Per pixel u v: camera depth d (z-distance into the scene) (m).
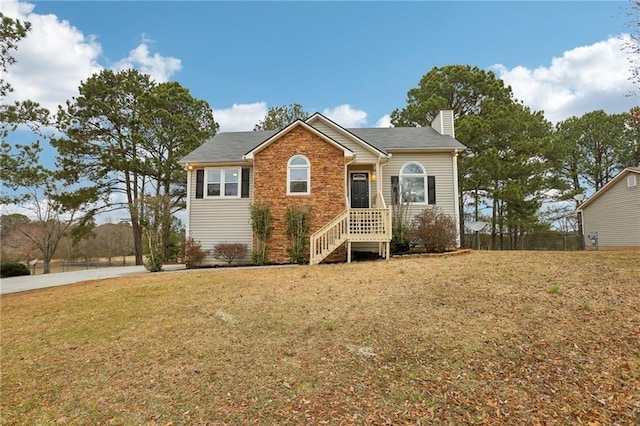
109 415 3.67
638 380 3.80
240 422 3.46
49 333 6.12
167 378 4.35
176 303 7.33
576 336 4.82
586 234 23.11
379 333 5.31
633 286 6.40
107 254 35.09
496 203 25.77
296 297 7.34
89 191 23.94
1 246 28.00
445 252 12.69
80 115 23.61
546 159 26.73
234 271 11.33
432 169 15.88
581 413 3.38
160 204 14.44
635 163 28.78
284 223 13.93
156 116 24.88
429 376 4.14
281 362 4.62
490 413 3.45
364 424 3.35
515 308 5.88
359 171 16.02
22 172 16.41
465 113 27.09
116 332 5.92
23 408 3.88
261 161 14.31
